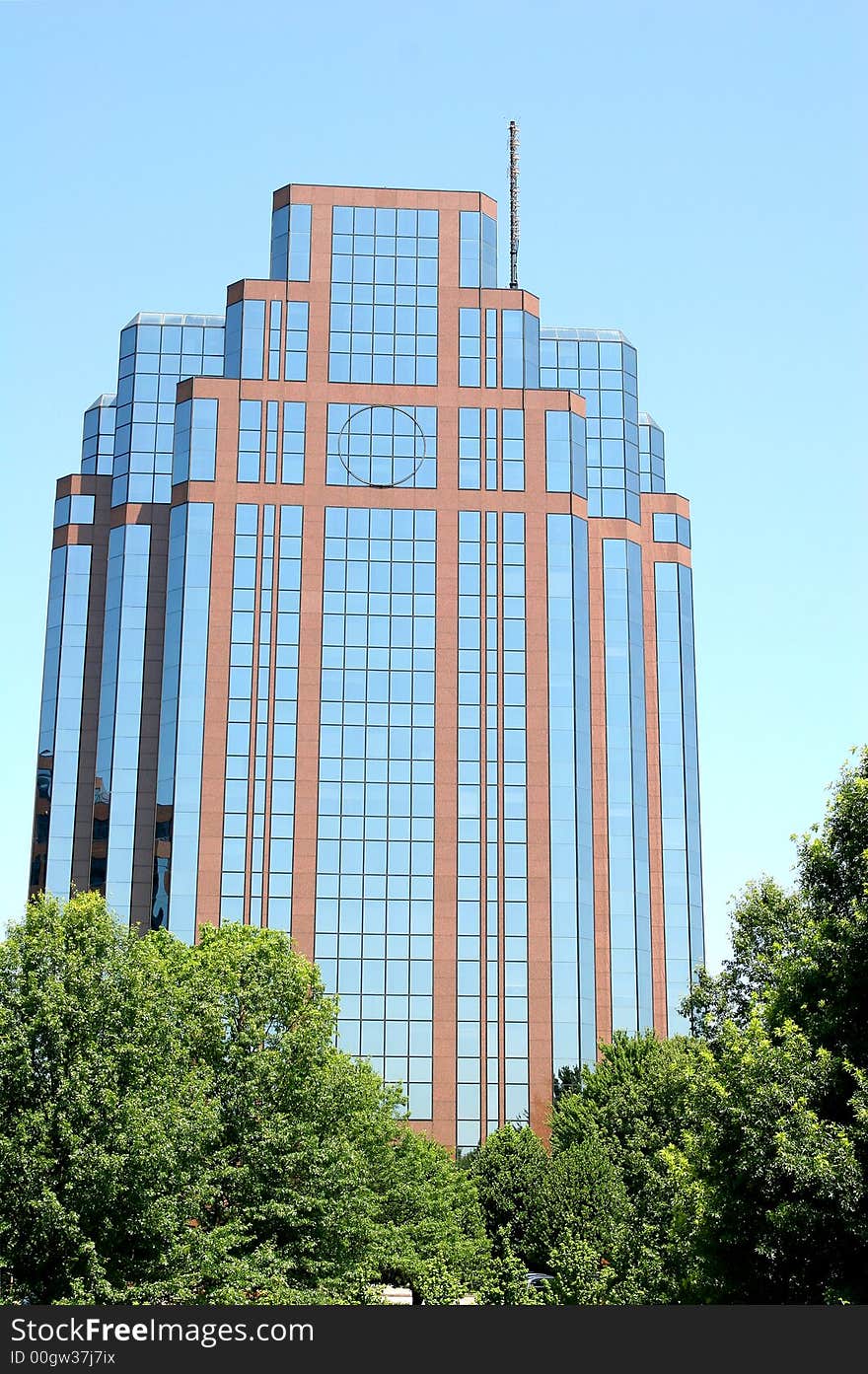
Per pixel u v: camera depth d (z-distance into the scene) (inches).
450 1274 2461.9
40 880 4704.7
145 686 4785.9
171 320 5315.0
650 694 4940.9
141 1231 1708.9
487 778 4475.9
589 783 4537.4
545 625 4623.5
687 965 4690.0
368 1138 2605.8
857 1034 1508.4
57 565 5068.9
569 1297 2078.0
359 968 4296.3
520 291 4933.6
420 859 4392.2
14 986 1739.7
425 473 4729.3
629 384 5221.5
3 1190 1617.9
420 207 4992.6
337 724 4488.2
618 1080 3427.7
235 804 4402.1
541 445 4793.3
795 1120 1446.9
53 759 4827.8
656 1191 2025.1
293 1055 2103.8
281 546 4628.4
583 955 4365.2
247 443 4717.0
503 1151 3243.1
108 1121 1656.0
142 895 4596.5
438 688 4537.4
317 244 4926.2
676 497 5167.3
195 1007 2106.3
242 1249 1958.7
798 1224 1408.7
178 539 4638.3
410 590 4621.1
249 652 4532.5
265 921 4311.0
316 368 4798.2
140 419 5162.4
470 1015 4284.0
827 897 1625.2
